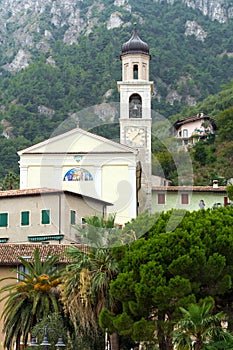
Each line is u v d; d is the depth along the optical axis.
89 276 43.66
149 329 40.72
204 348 36.03
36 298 46.69
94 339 44.88
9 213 63.62
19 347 47.91
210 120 137.50
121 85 95.75
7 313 47.84
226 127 132.50
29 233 62.69
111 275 43.94
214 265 41.34
